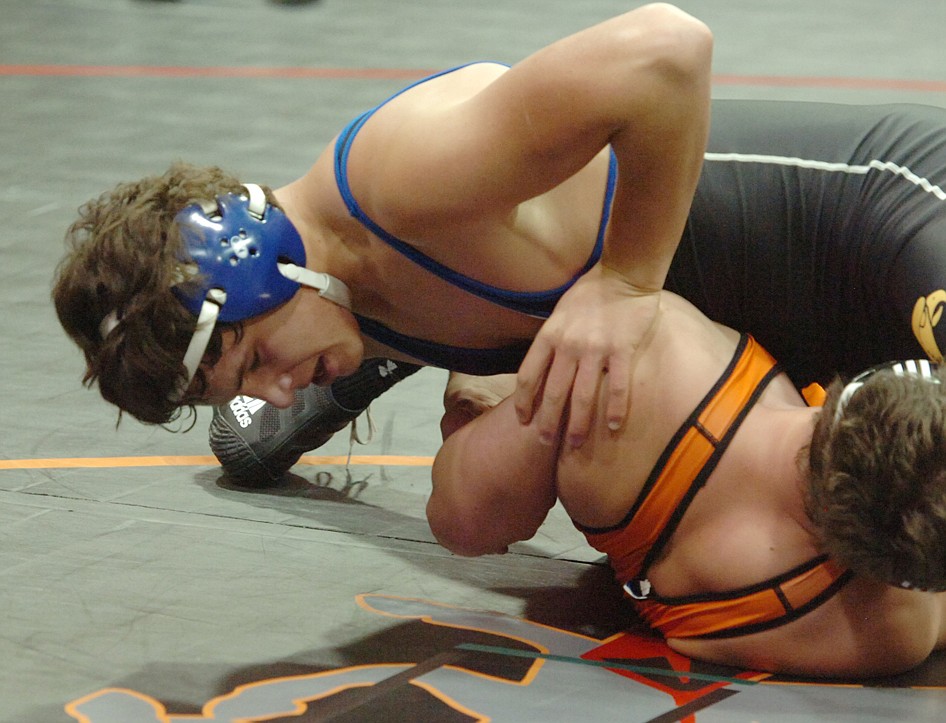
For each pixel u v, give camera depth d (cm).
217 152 915
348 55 1270
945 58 1248
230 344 300
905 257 323
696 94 276
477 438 328
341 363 324
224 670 310
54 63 1220
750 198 349
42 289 634
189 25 1412
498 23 1419
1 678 303
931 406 260
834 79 1160
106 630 329
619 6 1502
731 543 304
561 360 301
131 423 487
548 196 314
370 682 305
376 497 432
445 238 298
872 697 303
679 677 312
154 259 286
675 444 304
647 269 300
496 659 320
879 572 271
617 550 322
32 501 415
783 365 364
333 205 308
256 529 401
